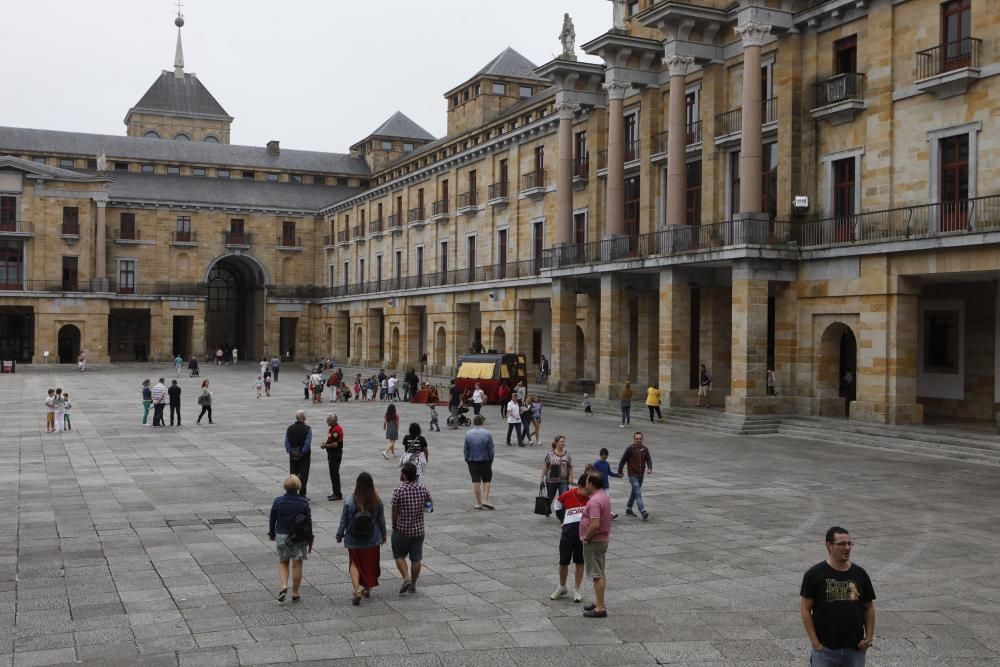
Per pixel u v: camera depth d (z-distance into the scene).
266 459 23.42
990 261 24.84
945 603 11.19
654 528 15.34
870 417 28.16
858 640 6.82
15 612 10.55
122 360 84.75
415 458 16.98
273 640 9.66
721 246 32.09
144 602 10.97
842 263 29.34
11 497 17.86
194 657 9.16
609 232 38.25
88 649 9.35
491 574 12.37
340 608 10.80
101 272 76.56
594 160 43.00
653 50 37.75
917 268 26.88
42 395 45.25
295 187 90.12
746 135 30.84
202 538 14.34
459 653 9.34
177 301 80.94
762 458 23.69
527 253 50.62
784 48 31.66
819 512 16.70
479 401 33.34
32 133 84.69
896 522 15.83
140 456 23.88
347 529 10.91
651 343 38.88
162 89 108.25
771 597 11.37
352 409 39.28
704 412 31.97
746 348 30.50
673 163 34.28
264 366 47.09
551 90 51.91
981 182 25.92
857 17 29.59
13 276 74.69
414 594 11.38
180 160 87.19
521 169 51.22
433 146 67.06
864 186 29.41
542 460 23.58
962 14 26.62
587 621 10.39
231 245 84.25
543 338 52.62
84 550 13.51
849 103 29.17
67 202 75.75
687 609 10.86
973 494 18.53
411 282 65.62
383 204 72.56
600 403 37.38
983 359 29.30
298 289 86.94
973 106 26.11
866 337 28.53
